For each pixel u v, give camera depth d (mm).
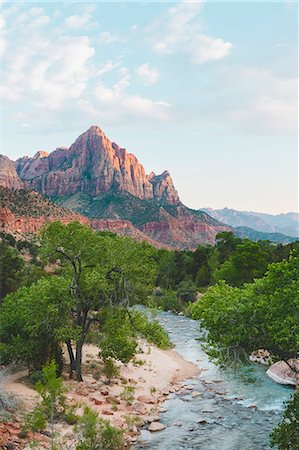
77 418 19297
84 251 26172
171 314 61469
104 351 24984
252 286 16500
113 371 26156
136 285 26312
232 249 90562
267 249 80562
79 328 24172
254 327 15234
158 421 21375
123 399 23734
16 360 25016
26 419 18625
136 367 30656
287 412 14539
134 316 26047
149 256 28750
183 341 42938
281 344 15156
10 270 46000
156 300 67438
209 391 26250
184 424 20938
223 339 15602
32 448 16062
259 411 22594
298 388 24969
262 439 19000
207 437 19359
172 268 90062
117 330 24922
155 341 26625
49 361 24531
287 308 14703
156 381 28219
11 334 25500
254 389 26250
